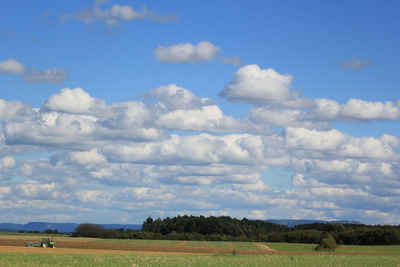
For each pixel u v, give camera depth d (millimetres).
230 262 59656
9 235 174750
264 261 63562
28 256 58938
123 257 62719
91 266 49062
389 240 157750
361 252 117688
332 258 74500
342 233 168625
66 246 108750
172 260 59969
